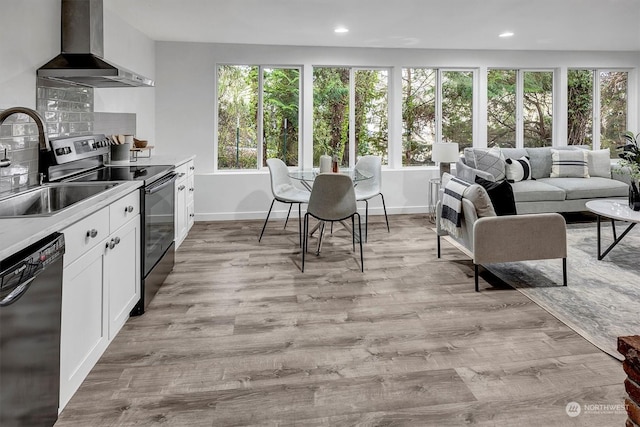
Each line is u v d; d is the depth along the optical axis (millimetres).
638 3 3992
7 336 1225
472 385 1992
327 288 3271
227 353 2299
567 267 3695
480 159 5535
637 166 3789
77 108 3412
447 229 3639
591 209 3855
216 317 2750
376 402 1873
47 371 1487
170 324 2641
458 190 3436
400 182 6066
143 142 4375
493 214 3184
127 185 2498
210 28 4770
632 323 2619
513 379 2037
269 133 5906
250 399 1897
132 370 2117
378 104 6086
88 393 1923
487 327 2592
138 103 4977
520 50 6094
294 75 5879
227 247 4430
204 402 1873
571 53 6184
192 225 5188
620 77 6477
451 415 1780
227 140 5844
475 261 3135
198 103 5609
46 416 1490
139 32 4891
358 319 2723
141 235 2744
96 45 3061
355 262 3920
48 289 1476
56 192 2529
